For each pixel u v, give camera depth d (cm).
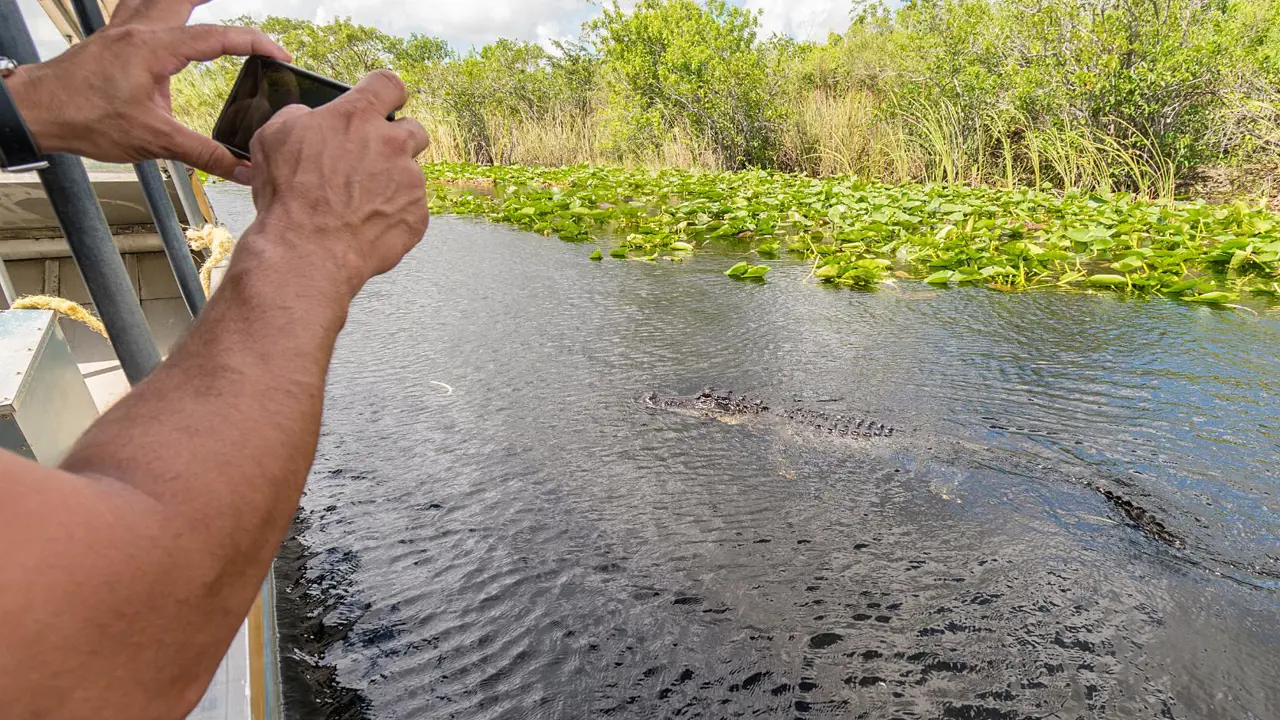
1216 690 230
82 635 48
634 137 1602
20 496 47
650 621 255
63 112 91
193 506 55
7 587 45
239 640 165
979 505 327
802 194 1065
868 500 329
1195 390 443
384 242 81
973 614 261
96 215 133
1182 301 623
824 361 494
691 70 1488
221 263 412
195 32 99
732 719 217
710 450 371
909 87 1323
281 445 62
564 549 293
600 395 438
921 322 573
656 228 912
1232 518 319
